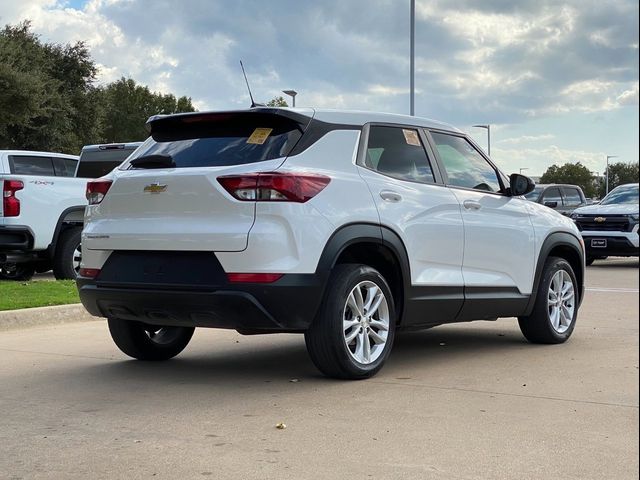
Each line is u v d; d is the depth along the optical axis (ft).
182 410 16.11
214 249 17.21
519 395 17.25
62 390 18.03
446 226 20.68
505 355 22.33
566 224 25.27
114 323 20.83
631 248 55.16
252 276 16.94
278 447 13.51
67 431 14.60
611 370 20.07
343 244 17.90
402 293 19.67
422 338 25.72
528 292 23.43
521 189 23.07
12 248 37.45
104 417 15.60
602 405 16.37
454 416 15.47
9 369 20.51
